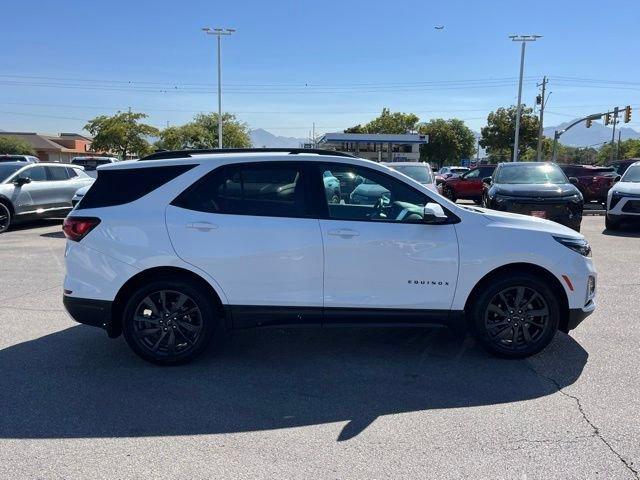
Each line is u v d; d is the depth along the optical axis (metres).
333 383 4.41
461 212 4.76
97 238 4.59
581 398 4.11
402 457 3.32
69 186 14.54
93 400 4.10
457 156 80.56
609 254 10.26
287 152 4.89
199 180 4.68
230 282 4.60
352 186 4.77
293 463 3.26
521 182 12.24
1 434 3.59
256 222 4.60
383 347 5.21
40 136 81.75
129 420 3.80
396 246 4.62
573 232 4.99
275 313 4.65
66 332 5.65
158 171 4.73
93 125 54.81
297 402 4.08
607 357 4.95
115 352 5.08
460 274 4.67
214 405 4.03
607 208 13.77
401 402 4.07
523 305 4.79
